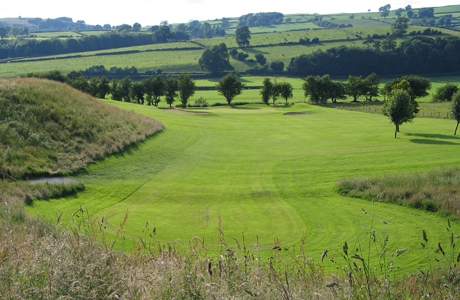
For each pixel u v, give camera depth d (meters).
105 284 5.28
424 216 23.48
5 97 33.28
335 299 5.72
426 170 33.00
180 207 24.94
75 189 25.53
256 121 65.06
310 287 6.14
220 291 5.38
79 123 34.88
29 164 26.67
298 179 32.03
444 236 20.09
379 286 6.27
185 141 43.00
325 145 46.19
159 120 52.16
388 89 105.25
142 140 38.50
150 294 5.33
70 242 6.47
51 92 38.09
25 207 20.69
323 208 25.23
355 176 32.06
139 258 6.92
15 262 5.77
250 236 19.78
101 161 31.38
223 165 36.16
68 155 30.03
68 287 5.22
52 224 13.95
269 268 6.44
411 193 26.36
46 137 30.81
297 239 19.58
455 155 39.91
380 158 39.03
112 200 25.39
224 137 49.06
